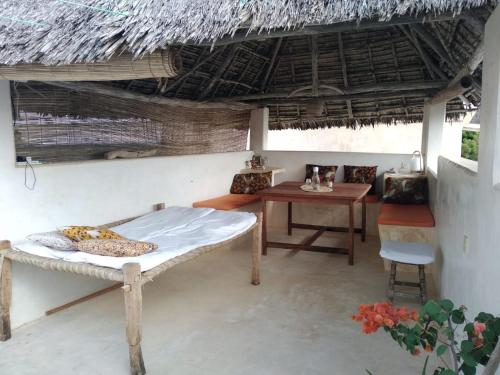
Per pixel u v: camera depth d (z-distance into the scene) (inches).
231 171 256.5
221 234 136.5
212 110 246.8
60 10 100.1
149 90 201.2
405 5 67.4
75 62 88.3
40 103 143.3
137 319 98.4
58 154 151.6
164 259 108.3
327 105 265.1
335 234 245.4
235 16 76.3
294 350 112.6
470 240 96.4
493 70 81.1
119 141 182.1
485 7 71.7
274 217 263.4
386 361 106.8
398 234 178.1
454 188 125.6
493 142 77.8
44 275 133.3
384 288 157.8
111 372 103.0
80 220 147.6
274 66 252.8
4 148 121.4
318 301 145.3
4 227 122.6
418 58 217.3
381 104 252.5
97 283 152.7
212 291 154.1
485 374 54.0
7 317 118.6
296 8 72.6
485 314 59.9
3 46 98.3
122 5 91.7
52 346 115.3
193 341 117.5
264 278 168.1
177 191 204.4
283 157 274.5
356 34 220.2
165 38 80.9
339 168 262.5
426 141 233.6
